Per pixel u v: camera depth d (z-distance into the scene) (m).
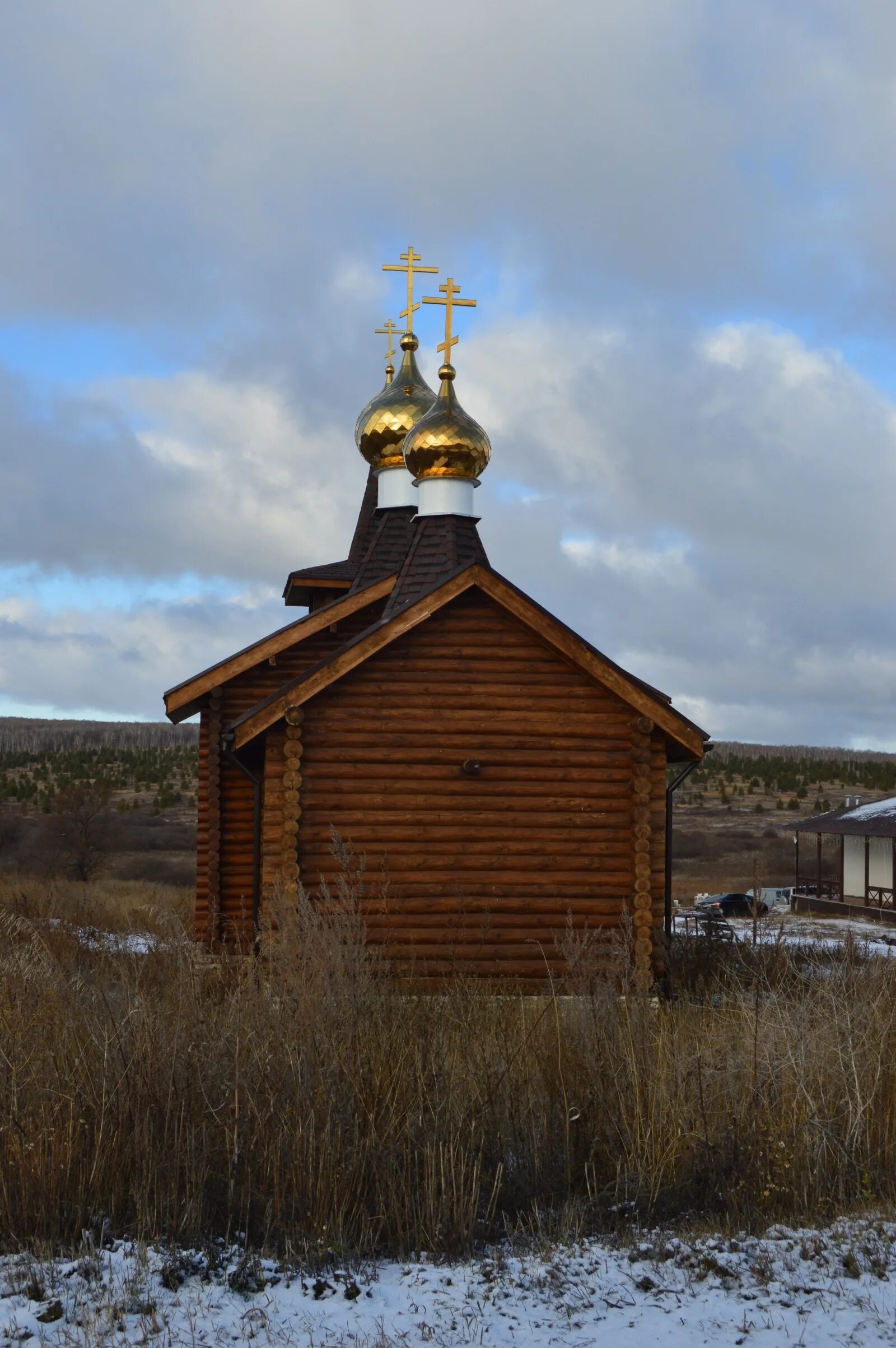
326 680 13.57
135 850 63.81
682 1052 8.34
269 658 18.27
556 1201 7.54
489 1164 7.67
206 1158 7.06
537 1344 5.70
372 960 11.73
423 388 21.25
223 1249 6.70
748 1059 8.27
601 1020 8.60
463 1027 8.95
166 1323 5.79
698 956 15.36
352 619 18.64
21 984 8.77
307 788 13.66
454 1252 6.78
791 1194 7.57
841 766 110.19
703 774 105.06
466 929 13.61
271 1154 7.10
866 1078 8.19
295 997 8.22
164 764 105.06
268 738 13.80
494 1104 7.88
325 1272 6.46
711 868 61.75
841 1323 5.93
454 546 15.87
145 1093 7.22
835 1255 6.75
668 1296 6.28
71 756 107.12
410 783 13.80
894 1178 7.79
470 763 13.77
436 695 13.96
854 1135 7.90
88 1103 7.22
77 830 50.62
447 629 14.10
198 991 8.68
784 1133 7.84
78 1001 8.66
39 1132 7.00
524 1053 8.51
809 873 59.50
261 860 14.45
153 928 15.07
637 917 13.79
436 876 13.69
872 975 9.86
